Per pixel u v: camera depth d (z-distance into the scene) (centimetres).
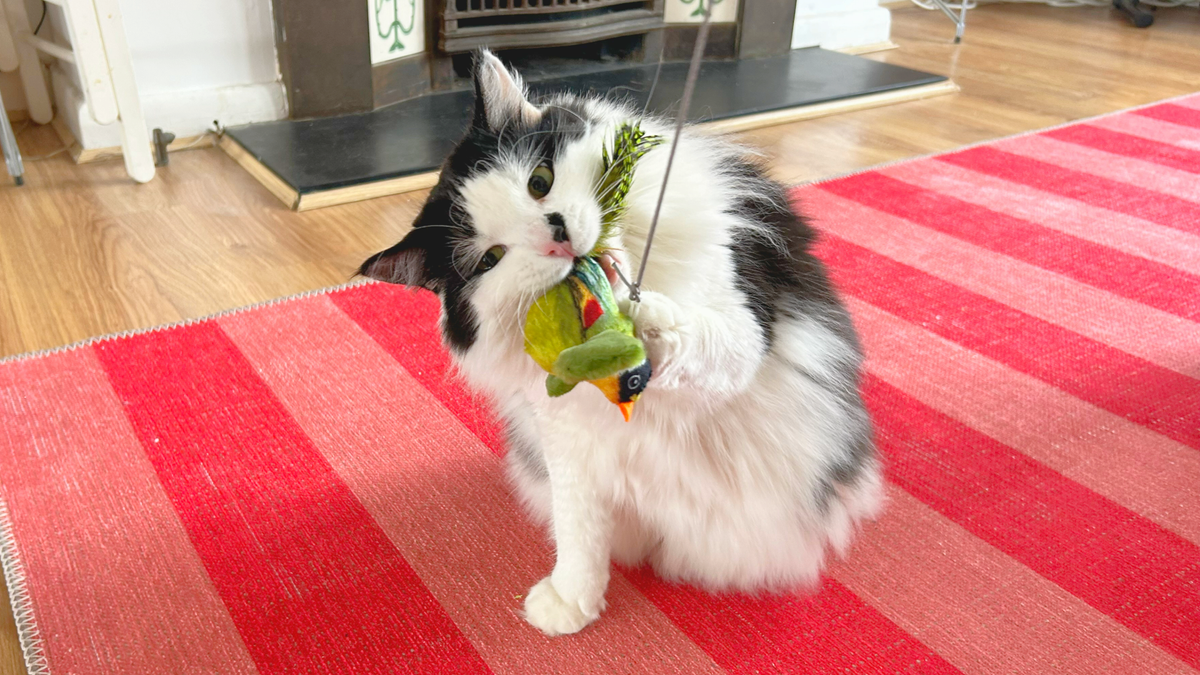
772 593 113
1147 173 248
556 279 77
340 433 143
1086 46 385
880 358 162
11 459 135
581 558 105
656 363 78
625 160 77
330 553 120
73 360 158
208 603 112
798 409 100
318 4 250
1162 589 113
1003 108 304
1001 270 195
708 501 103
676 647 106
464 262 84
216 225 211
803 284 100
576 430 95
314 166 231
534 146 82
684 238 83
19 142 253
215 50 253
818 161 256
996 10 448
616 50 324
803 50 355
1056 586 113
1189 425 144
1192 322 175
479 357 88
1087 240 209
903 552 119
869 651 105
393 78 275
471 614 111
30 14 252
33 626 108
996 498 129
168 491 130
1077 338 169
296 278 188
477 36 281
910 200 229
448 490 132
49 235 203
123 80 218
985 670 102
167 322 171
